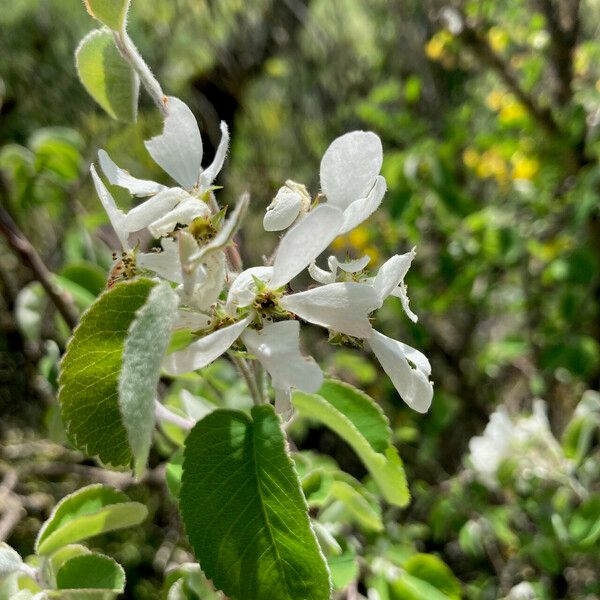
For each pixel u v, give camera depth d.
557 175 0.33
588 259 0.28
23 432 0.34
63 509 0.11
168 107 0.10
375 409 0.11
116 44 0.09
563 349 0.30
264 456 0.08
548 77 0.37
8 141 0.34
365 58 0.48
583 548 0.22
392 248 0.35
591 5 0.42
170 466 0.11
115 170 0.09
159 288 0.07
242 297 0.08
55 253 0.30
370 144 0.09
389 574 0.14
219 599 0.11
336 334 0.09
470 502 0.27
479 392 0.41
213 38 0.42
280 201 0.09
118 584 0.10
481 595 0.30
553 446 0.23
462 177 0.37
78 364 0.07
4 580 0.10
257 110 0.49
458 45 0.34
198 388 0.17
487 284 0.35
